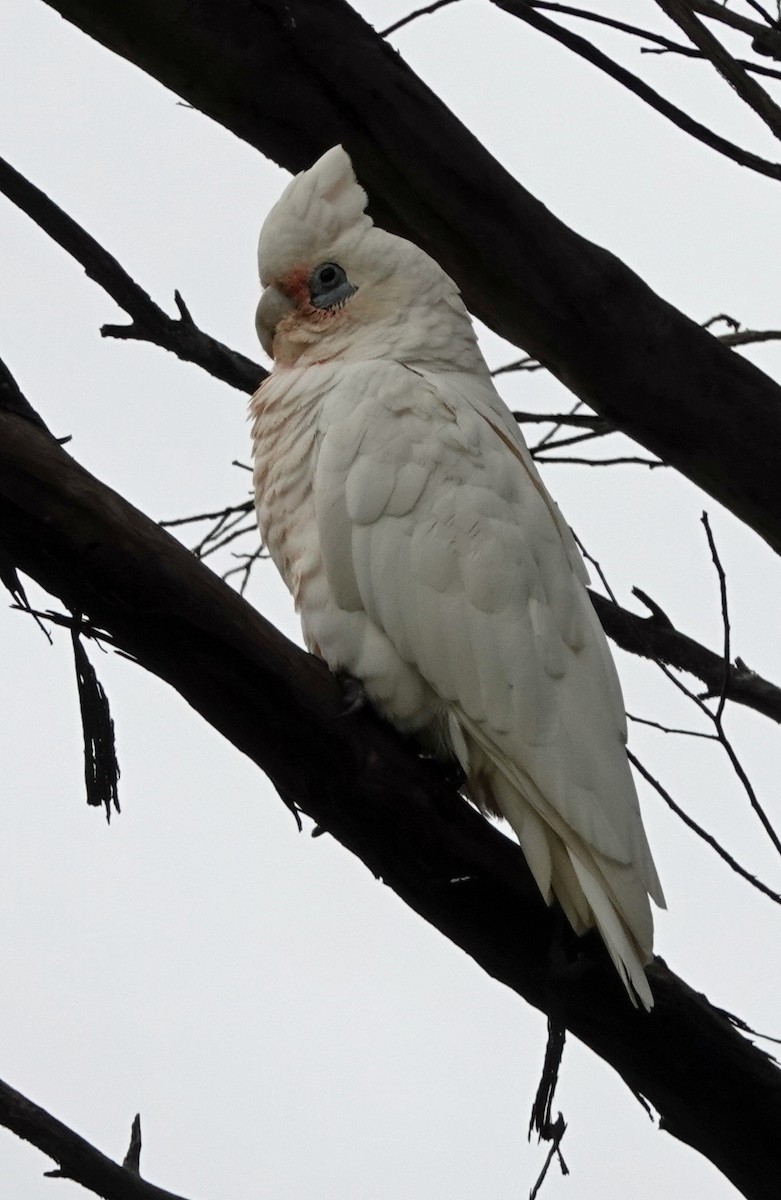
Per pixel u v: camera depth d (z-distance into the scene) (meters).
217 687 7.50
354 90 9.60
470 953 8.58
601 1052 8.65
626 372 9.80
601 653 9.04
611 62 8.29
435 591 8.83
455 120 9.73
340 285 10.19
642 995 7.76
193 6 9.38
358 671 8.96
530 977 8.52
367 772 7.95
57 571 7.07
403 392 9.32
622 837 8.42
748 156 8.27
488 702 8.67
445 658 8.75
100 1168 7.44
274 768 7.92
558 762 8.52
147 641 7.30
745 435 9.79
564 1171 7.86
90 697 7.67
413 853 8.20
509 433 9.62
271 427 9.66
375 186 10.08
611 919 8.14
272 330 10.45
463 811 8.27
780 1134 8.64
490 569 8.84
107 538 7.02
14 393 6.98
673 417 9.85
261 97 9.70
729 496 10.05
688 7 7.80
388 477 9.02
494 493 9.06
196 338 10.30
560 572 9.09
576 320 9.76
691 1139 8.85
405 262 10.06
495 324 10.20
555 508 9.56
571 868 8.41
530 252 9.70
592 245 9.83
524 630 8.78
